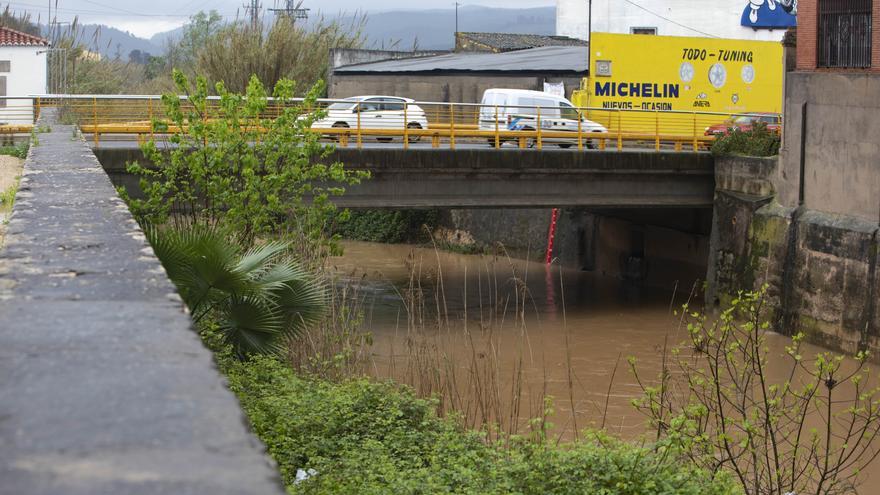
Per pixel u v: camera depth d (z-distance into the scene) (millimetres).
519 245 40188
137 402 2799
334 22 56562
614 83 37094
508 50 53938
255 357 11773
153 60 91438
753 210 28141
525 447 9945
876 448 15195
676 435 9383
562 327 26516
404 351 19516
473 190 27828
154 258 5086
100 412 2719
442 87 43844
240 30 53000
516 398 13453
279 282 11656
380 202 27062
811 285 25594
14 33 44750
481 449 10281
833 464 13641
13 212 7023
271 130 17531
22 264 4879
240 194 16578
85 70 56625
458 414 12062
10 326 3605
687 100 38344
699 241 32906
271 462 2465
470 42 56125
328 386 11930
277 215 17891
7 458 2438
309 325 12336
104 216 6801
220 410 2752
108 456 2461
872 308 23516
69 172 10312
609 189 29344
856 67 25219
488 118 32625
